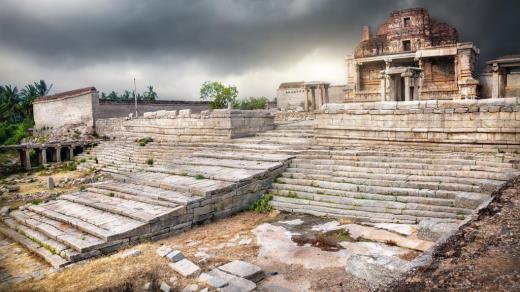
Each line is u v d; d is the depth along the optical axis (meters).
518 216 7.96
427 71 35.25
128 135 30.97
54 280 8.62
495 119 13.79
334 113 17.67
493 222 7.89
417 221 10.91
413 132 15.59
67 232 11.46
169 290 7.78
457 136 14.59
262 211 13.48
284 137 21.17
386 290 6.02
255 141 20.39
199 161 17.83
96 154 29.97
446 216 10.66
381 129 16.33
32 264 10.16
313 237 10.50
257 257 9.34
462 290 5.50
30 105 55.97
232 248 10.03
